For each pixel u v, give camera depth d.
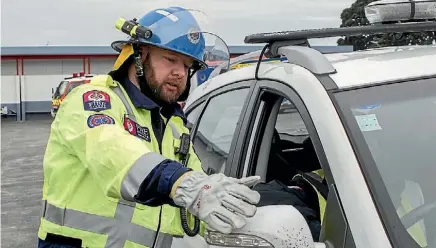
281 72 2.46
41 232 2.01
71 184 1.95
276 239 1.64
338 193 1.89
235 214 1.49
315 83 2.19
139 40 1.98
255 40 2.41
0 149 16.11
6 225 7.86
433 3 2.70
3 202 9.25
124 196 1.65
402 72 2.32
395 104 2.17
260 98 2.75
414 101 2.21
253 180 1.60
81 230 1.95
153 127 2.07
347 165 1.91
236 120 2.98
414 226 1.87
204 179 1.55
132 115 1.98
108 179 1.70
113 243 1.95
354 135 2.00
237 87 3.02
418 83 2.28
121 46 2.10
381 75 2.28
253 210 1.51
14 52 29.67
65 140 1.88
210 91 3.34
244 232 1.66
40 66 30.30
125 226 1.95
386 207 1.83
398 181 1.96
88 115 1.84
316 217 2.66
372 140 2.02
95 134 1.77
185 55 2.02
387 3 2.75
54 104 21.66
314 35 2.45
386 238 1.76
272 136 2.88
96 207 1.95
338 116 2.05
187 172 1.59
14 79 29.95
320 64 2.25
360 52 2.66
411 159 2.04
